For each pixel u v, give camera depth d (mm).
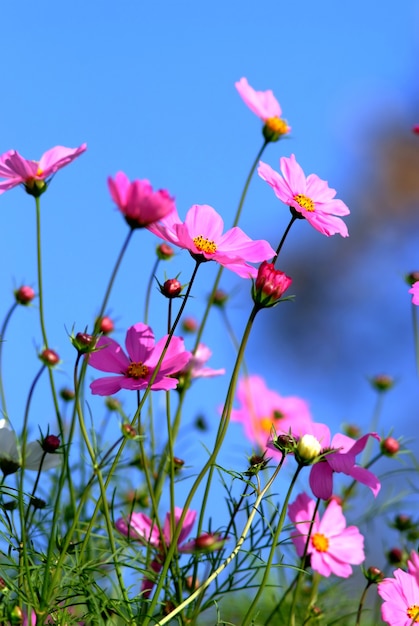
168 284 1819
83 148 1853
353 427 2293
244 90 2131
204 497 1874
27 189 1854
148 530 1985
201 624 2170
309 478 1887
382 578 1949
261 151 2123
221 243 1899
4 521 1857
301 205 1897
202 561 1917
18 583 1845
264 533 1944
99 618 1834
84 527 2025
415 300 1914
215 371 2068
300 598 2162
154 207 1748
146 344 1889
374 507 2236
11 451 1885
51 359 1864
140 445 1925
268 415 2447
